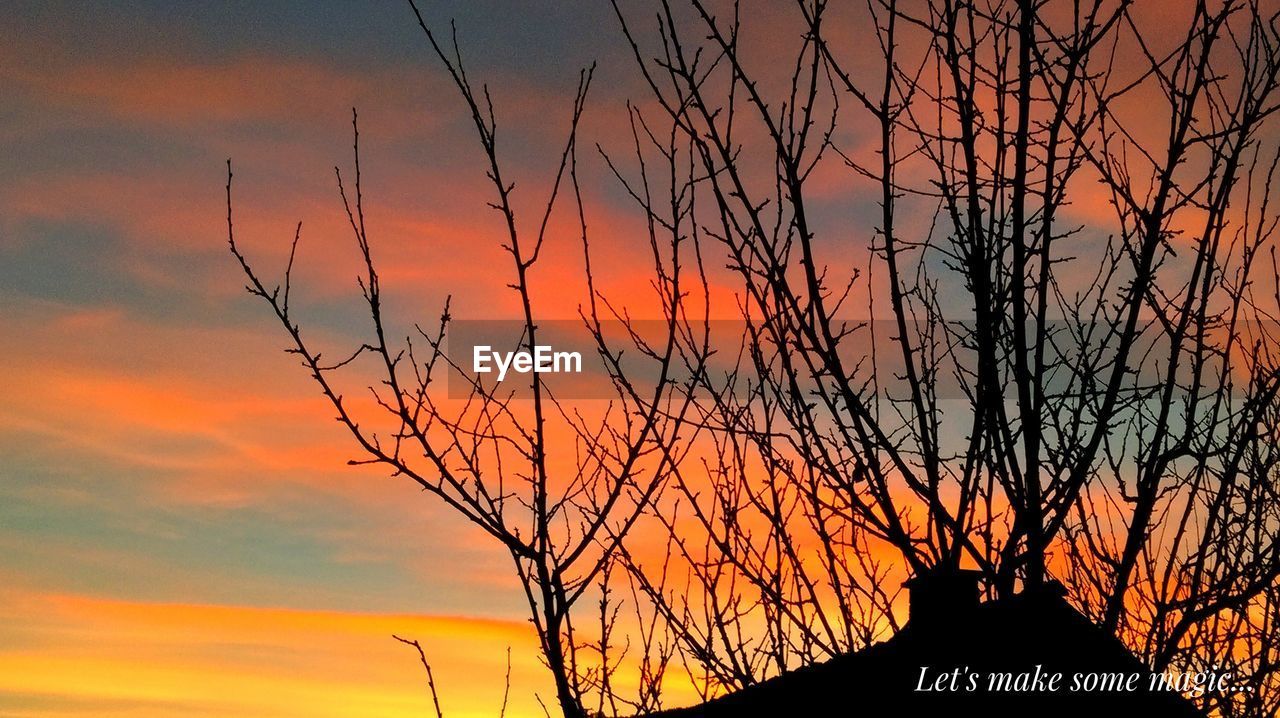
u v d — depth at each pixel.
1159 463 4.75
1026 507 4.62
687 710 5.45
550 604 4.03
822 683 5.32
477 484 4.26
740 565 5.35
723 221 4.78
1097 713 4.93
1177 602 5.00
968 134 4.76
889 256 4.71
